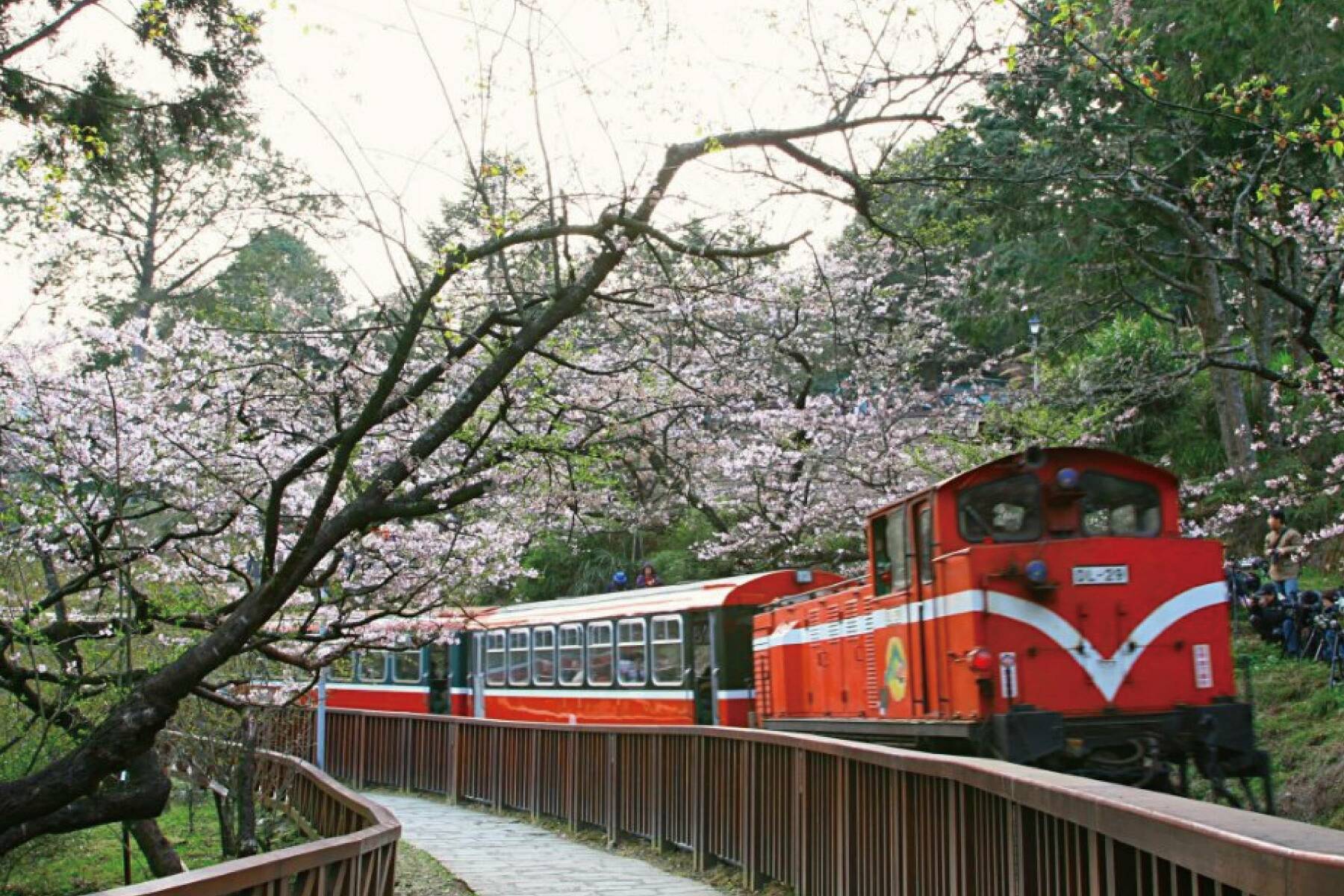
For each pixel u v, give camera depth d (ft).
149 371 44.68
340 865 21.88
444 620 62.23
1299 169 54.29
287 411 42.75
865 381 66.18
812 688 49.60
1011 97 51.90
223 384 44.19
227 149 43.19
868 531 43.01
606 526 63.98
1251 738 34.60
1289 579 56.49
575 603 72.95
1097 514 37.58
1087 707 34.55
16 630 31.94
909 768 25.41
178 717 46.93
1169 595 35.58
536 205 32.65
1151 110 54.70
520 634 76.18
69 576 43.24
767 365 62.18
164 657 38.55
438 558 48.34
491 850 47.55
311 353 41.16
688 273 38.70
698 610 60.75
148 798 28.81
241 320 37.99
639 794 47.16
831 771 31.45
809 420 62.90
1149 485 38.01
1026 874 19.88
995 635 34.60
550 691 72.49
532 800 57.06
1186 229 57.57
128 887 14.48
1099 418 64.49
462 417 30.07
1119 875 16.28
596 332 49.11
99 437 41.37
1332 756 42.83
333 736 80.79
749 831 37.37
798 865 33.40
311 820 47.60
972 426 64.59
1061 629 34.83
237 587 47.88
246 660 44.78
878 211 39.40
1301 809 41.45
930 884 24.76
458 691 81.15
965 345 76.95
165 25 34.86
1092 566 35.22
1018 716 33.37
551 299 32.12
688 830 42.55
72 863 51.49
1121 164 52.26
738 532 67.36
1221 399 74.08
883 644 41.22
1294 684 51.19
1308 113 51.70
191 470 42.70
